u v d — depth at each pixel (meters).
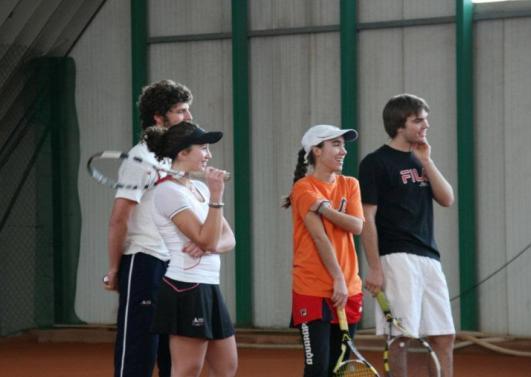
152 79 15.34
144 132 6.98
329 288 6.98
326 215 6.99
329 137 7.14
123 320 7.09
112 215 7.03
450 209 13.61
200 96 15.12
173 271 6.23
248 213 14.66
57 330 15.14
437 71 13.70
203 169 6.43
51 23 15.07
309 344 6.98
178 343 6.22
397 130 7.50
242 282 14.66
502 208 13.39
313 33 14.45
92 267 15.59
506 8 13.34
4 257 15.42
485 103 13.48
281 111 14.64
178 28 15.16
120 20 15.43
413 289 7.36
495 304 13.41
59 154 15.59
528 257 13.25
